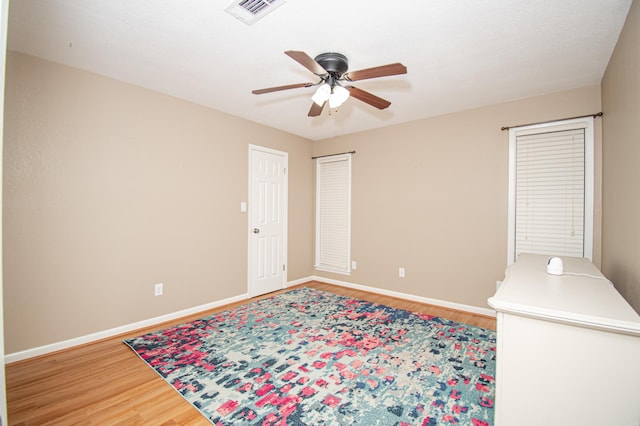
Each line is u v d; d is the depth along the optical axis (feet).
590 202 8.89
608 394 3.44
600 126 8.74
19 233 7.25
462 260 11.27
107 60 7.77
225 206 11.89
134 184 9.26
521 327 3.89
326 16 5.90
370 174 13.98
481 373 6.84
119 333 8.89
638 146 5.29
